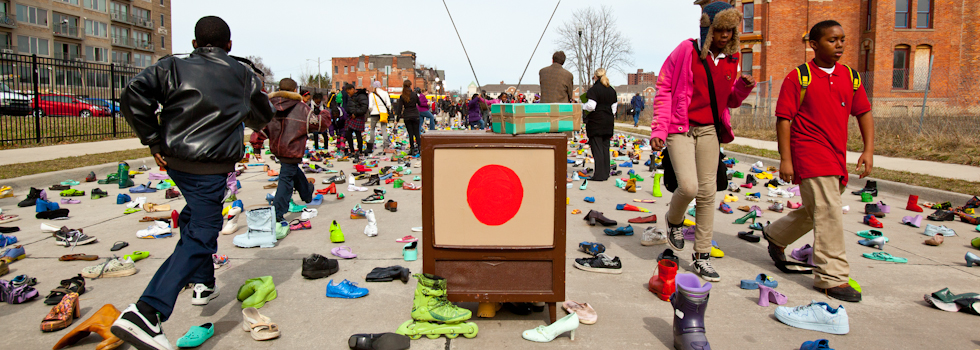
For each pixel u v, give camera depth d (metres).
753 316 3.06
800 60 29.12
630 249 4.49
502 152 2.76
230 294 3.36
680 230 3.91
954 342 2.72
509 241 2.81
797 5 28.94
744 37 29.78
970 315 3.08
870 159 3.44
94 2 61.59
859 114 3.48
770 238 3.89
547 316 3.03
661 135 3.62
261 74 3.16
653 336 2.78
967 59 27.11
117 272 3.67
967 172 8.29
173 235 4.87
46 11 55.81
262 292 3.17
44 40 55.97
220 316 3.02
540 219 2.80
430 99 31.70
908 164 9.45
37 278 3.63
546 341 2.69
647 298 3.34
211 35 2.79
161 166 2.70
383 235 4.91
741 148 13.20
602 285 3.58
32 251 4.31
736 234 5.03
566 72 8.22
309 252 4.35
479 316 2.99
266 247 4.49
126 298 3.28
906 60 27.53
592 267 3.85
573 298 3.33
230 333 2.79
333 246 4.53
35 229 5.06
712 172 3.64
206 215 2.67
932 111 16.91
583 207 6.39
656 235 4.61
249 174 9.33
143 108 2.50
